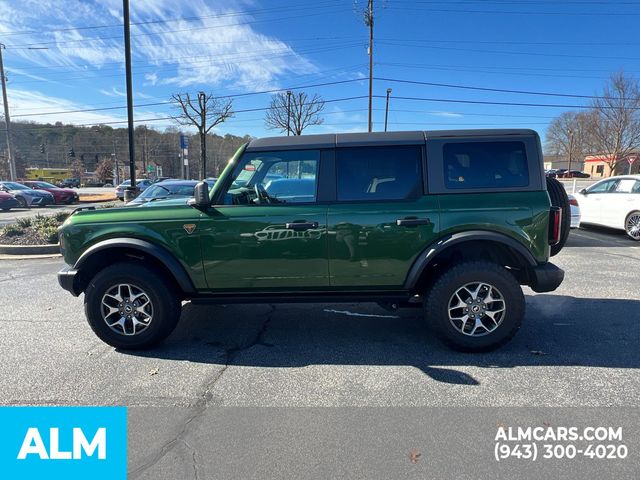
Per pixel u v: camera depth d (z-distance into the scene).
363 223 3.73
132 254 4.07
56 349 4.01
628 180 10.20
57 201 26.03
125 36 15.56
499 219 3.67
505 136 3.77
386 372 3.48
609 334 4.25
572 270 6.99
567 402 2.98
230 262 3.83
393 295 3.94
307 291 3.94
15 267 7.86
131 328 3.96
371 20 28.80
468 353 3.82
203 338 4.27
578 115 68.12
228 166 3.91
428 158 3.77
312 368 3.57
